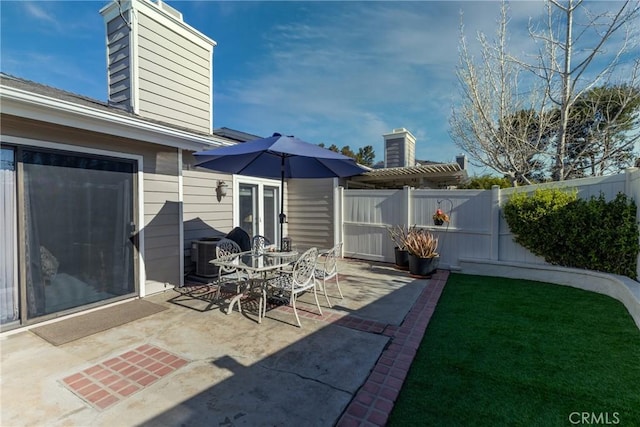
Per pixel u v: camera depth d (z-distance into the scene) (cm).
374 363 313
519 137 760
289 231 1016
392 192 825
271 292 498
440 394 262
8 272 384
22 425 228
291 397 260
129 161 514
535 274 624
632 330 375
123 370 302
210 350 342
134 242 521
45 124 411
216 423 230
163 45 652
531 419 229
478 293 546
